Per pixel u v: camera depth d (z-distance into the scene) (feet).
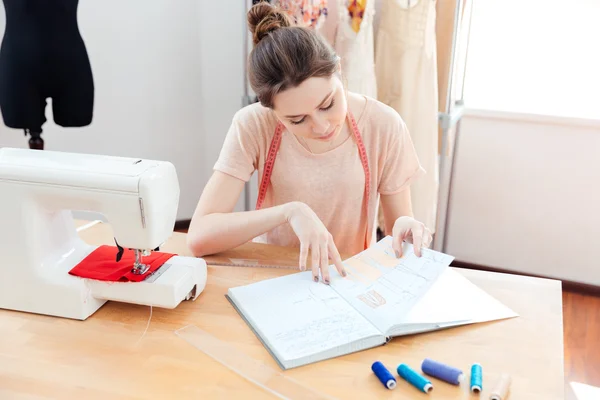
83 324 3.50
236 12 9.36
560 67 8.52
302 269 3.81
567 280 9.01
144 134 9.81
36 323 3.51
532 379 2.99
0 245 3.55
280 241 5.10
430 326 3.36
